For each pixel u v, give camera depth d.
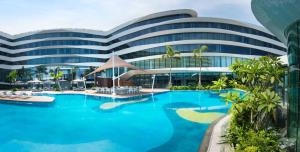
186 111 18.66
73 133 12.63
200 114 17.06
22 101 23.64
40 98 25.72
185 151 9.55
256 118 10.16
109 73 62.72
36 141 11.33
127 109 20.22
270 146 7.34
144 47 57.16
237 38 54.47
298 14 5.88
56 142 11.12
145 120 15.55
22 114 18.25
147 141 11.04
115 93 30.97
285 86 10.67
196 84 49.59
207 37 52.31
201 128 12.94
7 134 12.57
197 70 50.72
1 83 67.62
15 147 10.52
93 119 16.14
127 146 10.39
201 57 48.81
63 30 71.75
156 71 52.16
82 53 69.88
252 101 9.70
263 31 60.38
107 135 12.18
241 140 7.99
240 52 53.78
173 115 16.98
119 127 13.79
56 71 63.22
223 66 51.34
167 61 53.41
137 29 61.03
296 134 7.00
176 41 53.00
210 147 8.83
